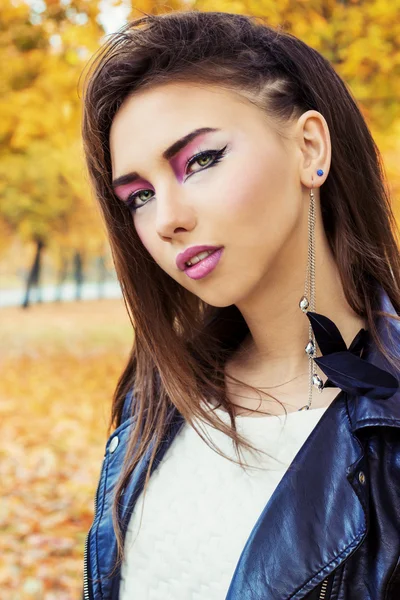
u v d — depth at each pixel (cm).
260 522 113
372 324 122
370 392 109
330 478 112
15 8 447
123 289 142
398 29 352
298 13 345
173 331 140
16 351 1299
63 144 503
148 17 126
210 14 126
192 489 131
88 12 419
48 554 419
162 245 120
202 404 135
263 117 116
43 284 3856
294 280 124
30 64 454
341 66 358
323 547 108
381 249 129
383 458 111
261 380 133
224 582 121
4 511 474
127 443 151
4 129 496
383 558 107
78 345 1369
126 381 166
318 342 119
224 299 117
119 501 142
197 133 114
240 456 126
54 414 766
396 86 362
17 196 998
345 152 127
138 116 118
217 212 113
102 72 121
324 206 127
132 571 137
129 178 121
